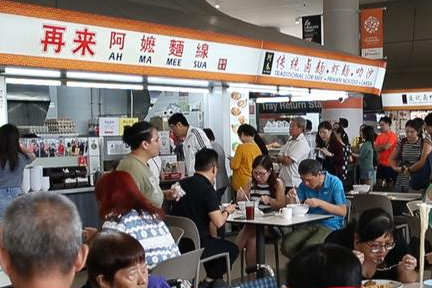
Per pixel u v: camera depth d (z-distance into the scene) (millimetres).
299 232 5121
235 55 6016
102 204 3340
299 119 7141
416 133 6879
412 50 14602
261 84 6516
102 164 6684
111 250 2383
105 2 4938
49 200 1368
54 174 6172
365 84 8500
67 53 4473
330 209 4953
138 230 3289
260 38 6383
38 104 8609
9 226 1312
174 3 6066
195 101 8883
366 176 8828
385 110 15883
